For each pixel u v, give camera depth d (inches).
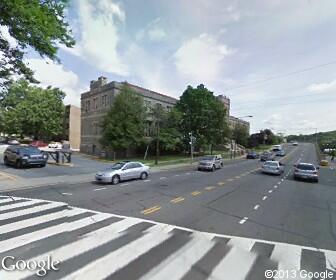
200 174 933.2
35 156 928.3
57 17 461.7
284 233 311.0
